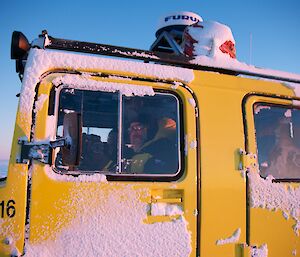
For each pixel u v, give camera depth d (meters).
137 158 2.71
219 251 2.71
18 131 2.40
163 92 2.84
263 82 3.24
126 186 2.55
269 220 2.91
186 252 2.60
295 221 3.00
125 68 2.77
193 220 2.66
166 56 3.00
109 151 2.71
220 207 2.75
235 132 2.95
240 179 2.86
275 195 2.96
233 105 3.02
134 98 2.79
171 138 2.82
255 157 2.96
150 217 2.56
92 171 2.60
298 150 3.32
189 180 2.70
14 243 2.27
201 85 2.97
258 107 3.18
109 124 2.78
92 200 2.45
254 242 2.82
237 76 3.14
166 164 2.76
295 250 2.97
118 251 2.44
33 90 2.49
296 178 3.16
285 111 3.32
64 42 2.73
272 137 3.20
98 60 2.71
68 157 2.16
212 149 2.84
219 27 3.40
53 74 2.57
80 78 2.62
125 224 2.49
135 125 2.76
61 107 2.64
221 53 3.31
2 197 2.29
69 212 2.39
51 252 2.32
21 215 2.30
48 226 2.34
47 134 2.45
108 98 2.75
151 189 2.60
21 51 2.72
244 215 2.82
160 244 2.54
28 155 2.35
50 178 2.39
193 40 3.40
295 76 3.40
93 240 2.40
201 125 2.86
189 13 4.18
